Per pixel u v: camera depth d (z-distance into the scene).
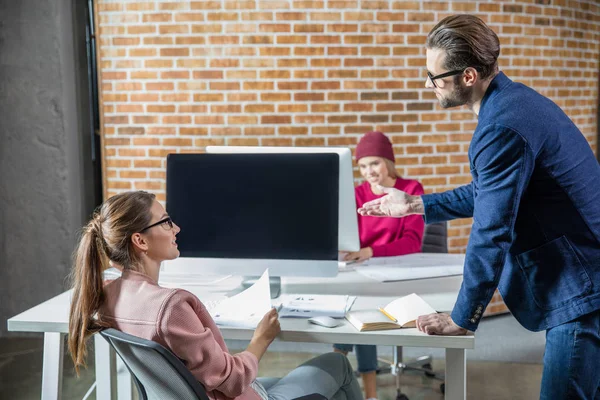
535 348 3.66
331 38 3.87
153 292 1.52
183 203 2.25
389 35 3.90
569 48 4.26
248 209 2.21
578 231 1.73
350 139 3.96
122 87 3.94
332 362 1.98
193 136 3.94
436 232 3.13
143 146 3.97
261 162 2.20
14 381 3.31
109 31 3.90
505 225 1.68
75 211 3.95
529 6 4.05
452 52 1.72
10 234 3.93
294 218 2.19
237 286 2.36
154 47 3.89
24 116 3.83
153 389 1.56
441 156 4.05
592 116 4.50
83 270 1.56
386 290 2.28
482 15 3.96
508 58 4.04
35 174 3.88
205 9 3.85
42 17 3.75
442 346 1.78
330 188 2.17
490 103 1.74
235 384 1.56
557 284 1.75
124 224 1.57
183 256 2.25
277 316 1.84
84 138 4.04
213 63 3.89
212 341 1.52
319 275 2.18
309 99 3.91
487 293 1.72
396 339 1.80
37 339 3.92
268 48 3.87
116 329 1.51
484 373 3.31
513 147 1.66
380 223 3.07
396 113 3.96
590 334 1.73
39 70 3.80
